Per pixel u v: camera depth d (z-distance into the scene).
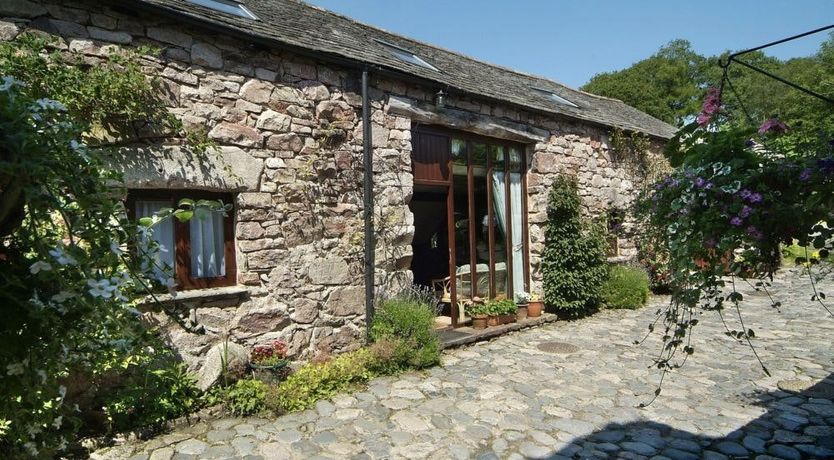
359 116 5.79
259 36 4.80
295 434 3.85
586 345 6.45
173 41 4.46
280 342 4.89
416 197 8.65
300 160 5.28
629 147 9.98
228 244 4.88
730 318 7.96
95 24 4.08
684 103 29.95
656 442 3.73
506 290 7.98
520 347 6.38
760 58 29.16
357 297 5.70
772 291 10.47
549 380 5.10
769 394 4.66
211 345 4.60
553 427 4.00
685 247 2.74
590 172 9.11
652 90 28.86
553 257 8.06
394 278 6.10
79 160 1.47
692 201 2.68
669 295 10.31
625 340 6.71
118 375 3.98
